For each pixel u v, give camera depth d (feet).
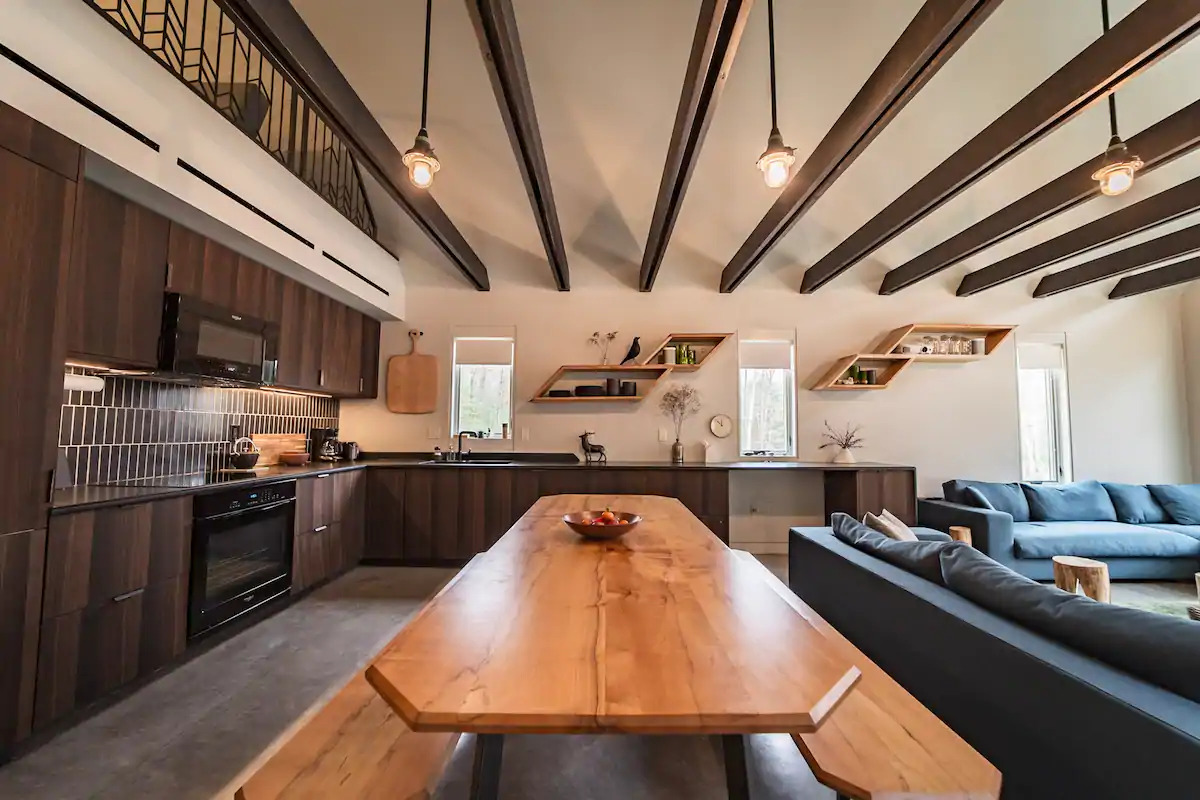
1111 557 12.78
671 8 10.36
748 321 16.85
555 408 16.72
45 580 6.07
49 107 6.14
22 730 5.81
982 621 4.84
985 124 12.71
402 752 3.76
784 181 7.43
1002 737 4.39
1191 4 6.12
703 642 3.37
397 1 10.14
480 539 14.61
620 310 16.81
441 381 16.70
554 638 3.42
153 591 7.61
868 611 6.84
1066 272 15.69
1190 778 3.00
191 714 6.76
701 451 16.61
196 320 8.86
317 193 11.69
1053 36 10.83
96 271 7.26
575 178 14.38
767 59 11.17
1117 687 3.58
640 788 5.54
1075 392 16.78
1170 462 16.57
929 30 6.57
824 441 16.69
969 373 16.76
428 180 7.77
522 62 7.91
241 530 9.46
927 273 14.67
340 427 16.60
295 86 7.56
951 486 15.30
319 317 13.19
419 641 3.35
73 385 7.91
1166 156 8.89
